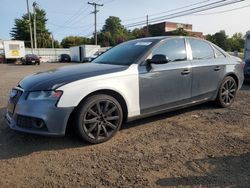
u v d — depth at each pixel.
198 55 5.58
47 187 3.11
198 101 5.59
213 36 71.38
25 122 3.98
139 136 4.56
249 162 3.65
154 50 4.89
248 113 5.88
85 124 4.12
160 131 4.79
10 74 17.23
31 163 3.65
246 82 10.70
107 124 4.32
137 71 4.57
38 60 35.53
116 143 4.28
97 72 4.30
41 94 3.90
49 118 3.85
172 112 5.88
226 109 6.19
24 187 3.12
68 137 4.45
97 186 3.12
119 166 3.56
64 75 4.21
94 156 3.84
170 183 3.17
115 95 4.42
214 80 5.82
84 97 4.06
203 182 3.19
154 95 4.79
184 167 3.53
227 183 3.16
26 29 74.88
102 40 79.75
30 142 4.27
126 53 5.04
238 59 6.57
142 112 4.71
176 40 5.29
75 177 3.31
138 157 3.81
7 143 4.23
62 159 3.76
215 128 4.94
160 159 3.75
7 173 3.40
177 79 5.07
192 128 4.95
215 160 3.71
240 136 4.55
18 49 42.19
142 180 3.23
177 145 4.20
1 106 6.56
